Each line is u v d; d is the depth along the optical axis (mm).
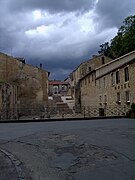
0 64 37750
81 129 13500
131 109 22078
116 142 9242
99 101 34094
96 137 10523
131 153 7453
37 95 39594
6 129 14758
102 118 21844
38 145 9312
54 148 8664
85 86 42750
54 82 90875
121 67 26297
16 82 38531
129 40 40281
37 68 40344
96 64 48438
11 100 29422
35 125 16766
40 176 5645
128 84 24438
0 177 5656
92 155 7414
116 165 6230
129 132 11797
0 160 7266
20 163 6859
